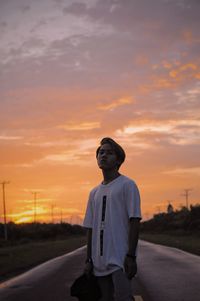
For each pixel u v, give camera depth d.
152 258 22.88
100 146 4.09
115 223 3.88
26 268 18.69
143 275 14.67
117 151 4.03
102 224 3.92
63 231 116.00
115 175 4.06
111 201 3.92
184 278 13.72
